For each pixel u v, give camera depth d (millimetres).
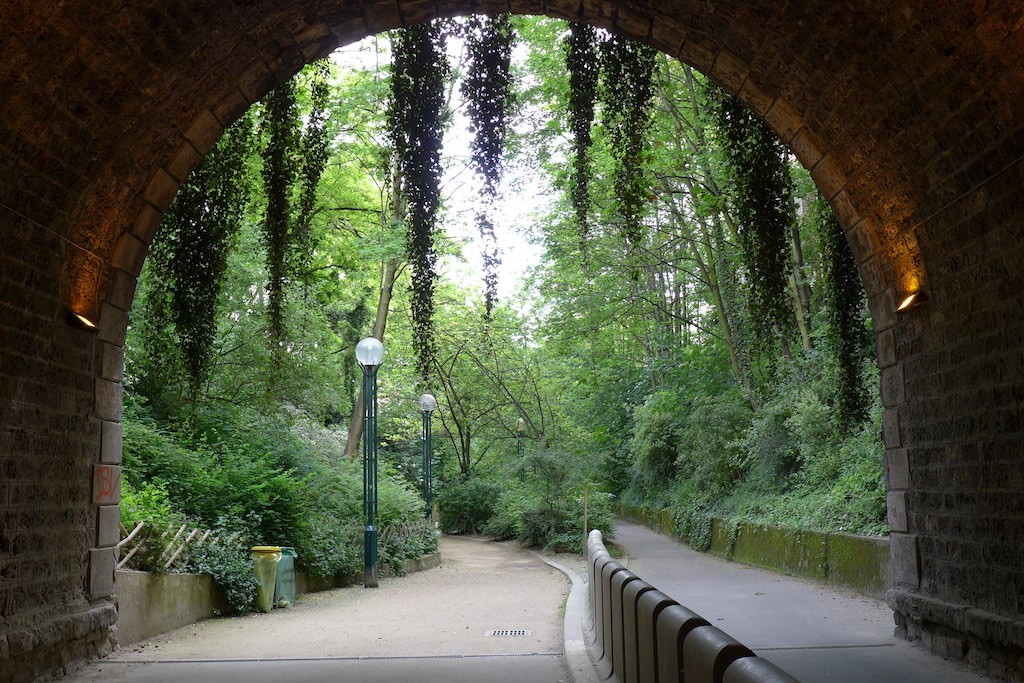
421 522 23594
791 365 21453
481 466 35906
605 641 8203
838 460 18641
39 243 8320
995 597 8133
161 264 12086
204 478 14719
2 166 7520
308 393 21078
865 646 9617
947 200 8523
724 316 24766
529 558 25031
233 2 8391
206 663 8945
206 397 18703
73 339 9070
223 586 12758
